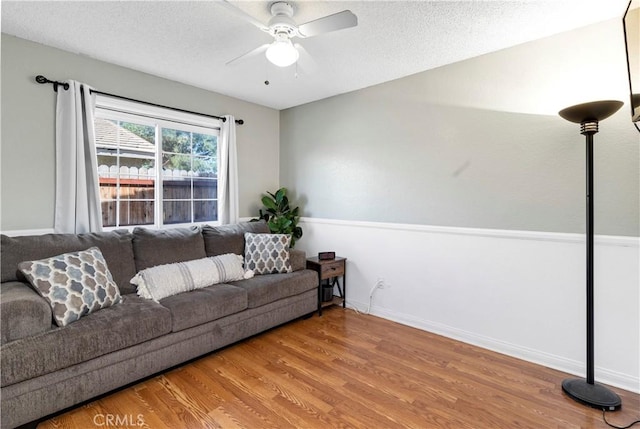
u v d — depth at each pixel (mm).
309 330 3033
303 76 3174
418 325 3100
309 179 4078
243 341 2777
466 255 2801
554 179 2375
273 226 3840
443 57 2725
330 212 3859
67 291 1904
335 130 3770
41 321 1725
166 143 3369
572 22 2186
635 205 2090
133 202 3145
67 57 2639
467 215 2793
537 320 2459
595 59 2197
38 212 2527
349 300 3672
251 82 3352
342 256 3734
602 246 2189
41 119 2523
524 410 1898
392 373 2287
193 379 2191
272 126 4336
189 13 2102
